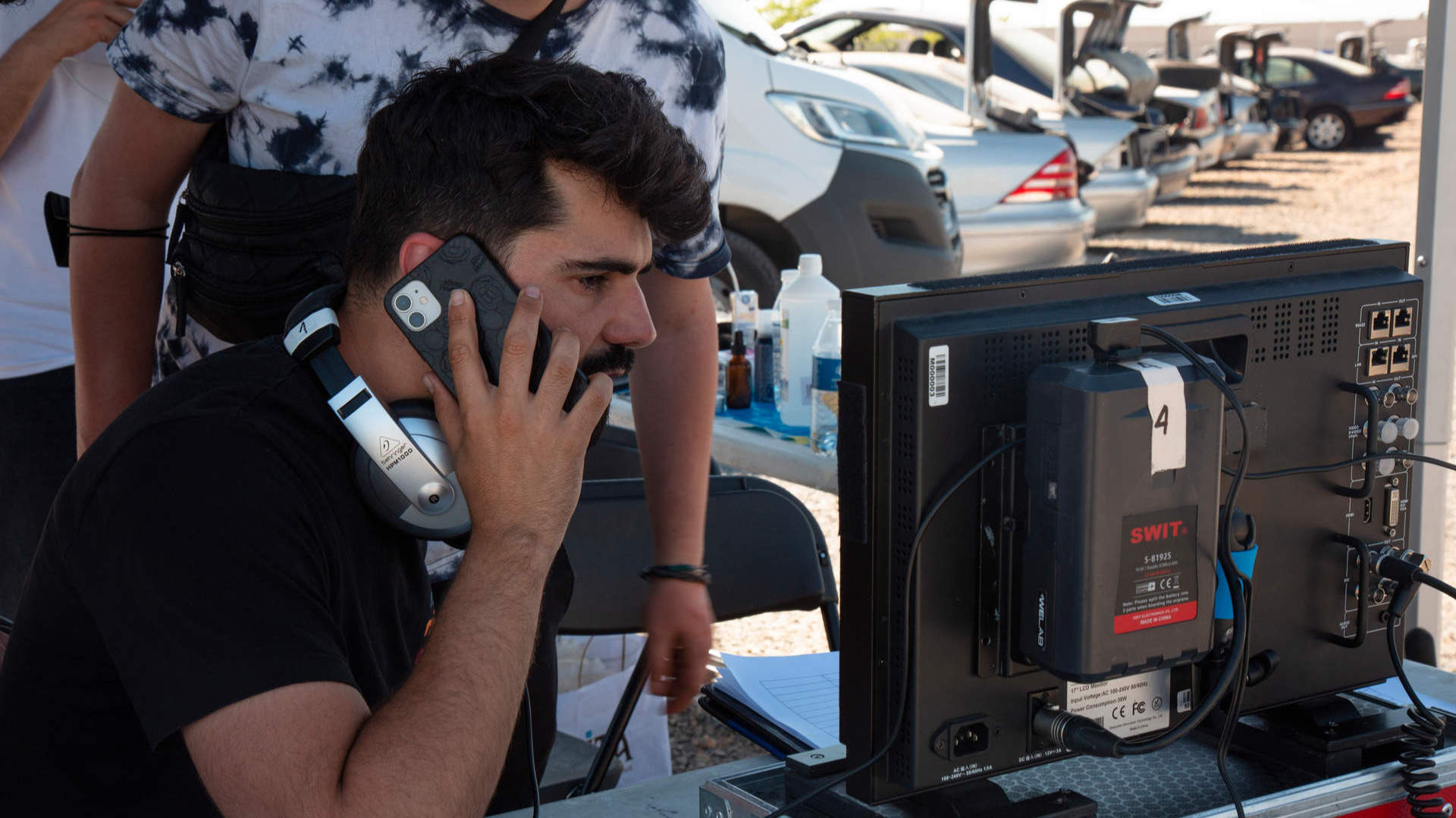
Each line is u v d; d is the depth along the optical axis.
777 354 3.00
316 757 0.89
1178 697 1.14
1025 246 7.00
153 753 1.04
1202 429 1.01
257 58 1.51
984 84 7.34
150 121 1.59
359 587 1.06
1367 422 1.20
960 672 1.06
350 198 1.53
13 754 1.06
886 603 1.05
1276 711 1.22
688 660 1.79
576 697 2.50
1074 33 8.74
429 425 1.05
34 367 2.31
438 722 0.93
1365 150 16.62
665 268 1.75
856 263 5.58
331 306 1.10
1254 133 14.98
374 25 1.50
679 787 1.27
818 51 8.90
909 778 1.06
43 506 2.38
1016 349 1.03
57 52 2.03
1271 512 1.17
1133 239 10.79
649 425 1.83
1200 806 1.13
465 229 1.02
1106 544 0.97
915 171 5.59
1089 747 1.04
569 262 1.03
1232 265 1.15
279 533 0.95
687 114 1.70
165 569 0.92
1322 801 1.11
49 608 1.02
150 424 0.98
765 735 1.38
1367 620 1.22
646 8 1.63
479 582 0.99
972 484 1.03
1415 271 2.56
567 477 1.02
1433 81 2.47
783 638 3.91
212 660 0.89
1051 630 1.00
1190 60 13.51
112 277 1.70
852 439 1.04
